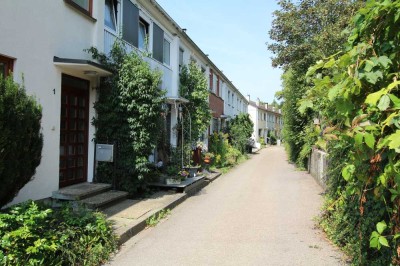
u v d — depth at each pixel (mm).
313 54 12617
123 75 9031
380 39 3109
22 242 4453
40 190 7328
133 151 9289
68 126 8664
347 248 5586
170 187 11258
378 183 3061
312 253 5785
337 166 6117
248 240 6531
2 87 4699
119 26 10758
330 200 7277
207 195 11711
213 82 25969
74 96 8883
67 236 4992
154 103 9367
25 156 5105
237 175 17938
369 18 3070
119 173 9312
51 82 7629
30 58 6957
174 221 8016
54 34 7723
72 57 8461
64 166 8539
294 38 13773
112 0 10766
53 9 7684
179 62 17719
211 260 5477
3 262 4207
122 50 9500
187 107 15742
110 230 6047
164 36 15305
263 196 11453
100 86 9383
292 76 18719
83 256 5086
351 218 5441
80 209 6105
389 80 2979
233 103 36781
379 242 3189
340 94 2971
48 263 4539
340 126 3262
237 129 30047
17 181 5109
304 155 17391
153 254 5742
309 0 13008
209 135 22156
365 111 2988
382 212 3861
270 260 5473
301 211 9078
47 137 7520
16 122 4816
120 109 9094
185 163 14133
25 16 6797
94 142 9391
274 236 6789
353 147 3244
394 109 2670
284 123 26078
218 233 7012
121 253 5773
